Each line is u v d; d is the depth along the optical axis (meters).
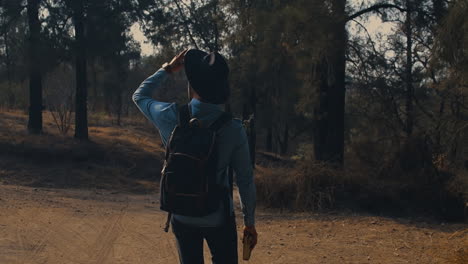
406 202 9.87
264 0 13.73
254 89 29.56
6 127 19.81
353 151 12.73
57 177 14.77
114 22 17.80
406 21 13.35
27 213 7.67
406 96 14.23
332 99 13.45
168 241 6.33
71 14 17.33
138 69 37.88
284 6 12.63
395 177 10.98
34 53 17.00
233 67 25.42
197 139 2.40
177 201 2.40
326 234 7.17
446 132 10.25
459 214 9.25
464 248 6.04
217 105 2.50
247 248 2.64
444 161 10.43
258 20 12.24
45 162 15.77
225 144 2.46
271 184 10.41
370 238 6.86
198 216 2.41
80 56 17.38
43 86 27.36
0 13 17.66
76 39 17.97
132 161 17.28
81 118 19.00
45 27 17.61
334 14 11.80
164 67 2.84
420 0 12.58
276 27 11.80
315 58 12.65
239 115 34.34
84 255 5.48
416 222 8.48
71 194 11.91
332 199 9.91
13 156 15.74
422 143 10.92
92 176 15.22
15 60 19.14
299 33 11.76
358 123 14.43
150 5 19.17
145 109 2.67
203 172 2.38
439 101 13.17
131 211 9.02
